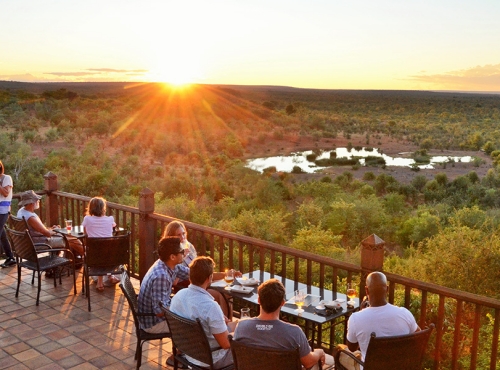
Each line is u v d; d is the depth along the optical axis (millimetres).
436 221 30562
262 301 2902
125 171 54500
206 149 84250
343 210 36625
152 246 6316
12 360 4332
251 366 2812
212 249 5453
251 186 50875
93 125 87938
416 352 2902
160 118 115500
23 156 50562
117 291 6082
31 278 6527
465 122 169875
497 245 19328
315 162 81438
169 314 3297
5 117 96500
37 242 6402
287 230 35875
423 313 3799
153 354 4473
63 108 109938
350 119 172000
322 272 4453
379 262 4047
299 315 3812
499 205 46938
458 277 19547
